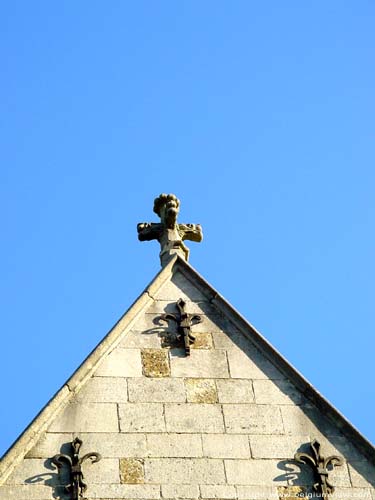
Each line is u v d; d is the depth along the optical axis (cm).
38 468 2445
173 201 2958
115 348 2630
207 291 2734
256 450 2516
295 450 2525
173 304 2716
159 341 2655
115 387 2572
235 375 2620
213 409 2564
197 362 2631
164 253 2842
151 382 2591
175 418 2541
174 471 2467
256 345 2666
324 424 2566
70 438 2492
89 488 2430
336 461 2517
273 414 2570
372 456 2531
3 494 2406
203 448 2506
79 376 2569
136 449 2489
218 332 2681
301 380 2614
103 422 2517
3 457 2441
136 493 2431
